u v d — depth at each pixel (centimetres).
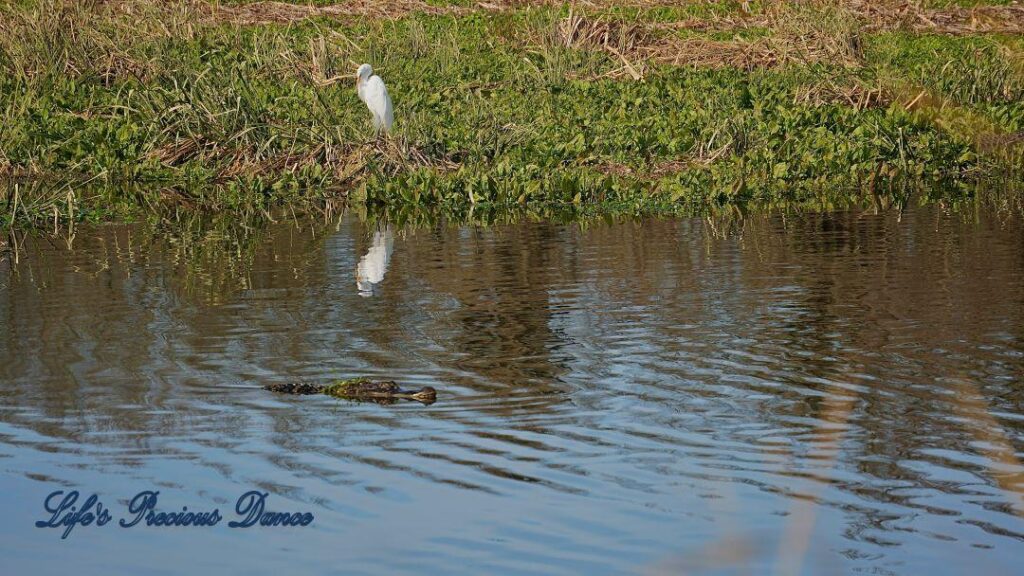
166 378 1059
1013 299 1286
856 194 2138
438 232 1802
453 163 2325
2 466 848
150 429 923
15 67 2834
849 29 3184
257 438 899
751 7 3897
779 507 740
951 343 1123
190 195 2202
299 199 2162
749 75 3020
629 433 891
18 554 715
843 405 341
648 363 1080
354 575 676
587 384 1020
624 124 2545
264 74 2897
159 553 712
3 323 1270
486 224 1872
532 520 736
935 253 1554
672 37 3488
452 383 1032
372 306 1327
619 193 2106
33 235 1822
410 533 725
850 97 2777
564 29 3353
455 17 3847
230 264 1580
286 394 1010
